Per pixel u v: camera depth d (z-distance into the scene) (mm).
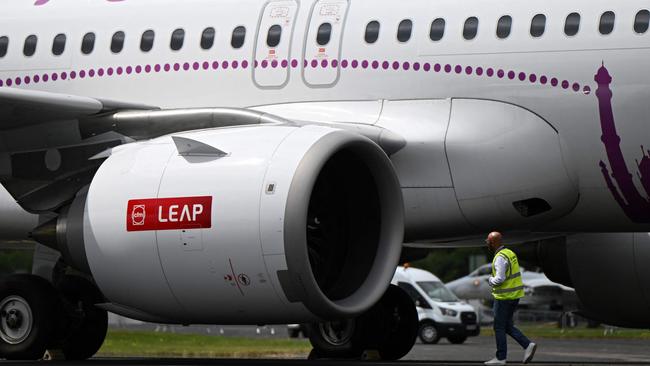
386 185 24422
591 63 26016
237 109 26078
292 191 22719
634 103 25641
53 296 27641
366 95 27781
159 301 24203
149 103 29844
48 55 31188
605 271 30094
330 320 23562
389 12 28094
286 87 28516
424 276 66062
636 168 25844
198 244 23297
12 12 32219
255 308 23344
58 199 26625
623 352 46688
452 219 27109
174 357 37500
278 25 28969
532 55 26516
